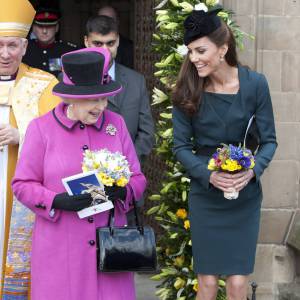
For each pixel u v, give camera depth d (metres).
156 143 12.35
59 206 8.67
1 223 10.24
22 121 10.29
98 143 9.04
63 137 8.95
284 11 12.98
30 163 8.90
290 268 13.55
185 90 9.91
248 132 9.94
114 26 11.95
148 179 15.77
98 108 8.70
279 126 13.20
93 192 8.64
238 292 10.09
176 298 11.94
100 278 8.93
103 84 8.72
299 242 13.07
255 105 9.96
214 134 9.95
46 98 10.49
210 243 10.02
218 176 9.52
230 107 9.87
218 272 10.05
